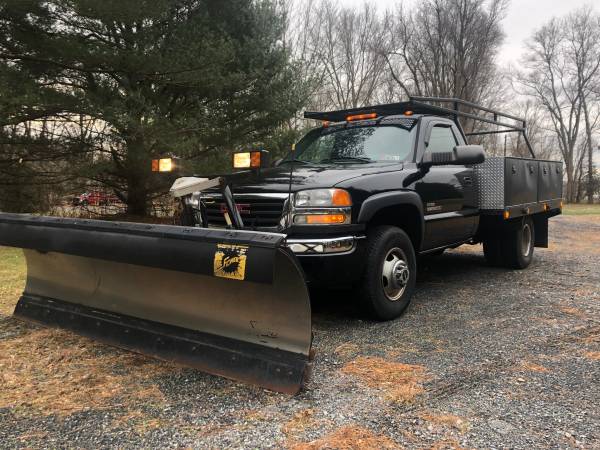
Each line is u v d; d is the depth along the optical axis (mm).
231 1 11633
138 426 2436
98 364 3213
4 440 2312
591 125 44156
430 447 2221
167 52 10273
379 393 2773
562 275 6258
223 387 2863
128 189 12727
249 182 4012
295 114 12789
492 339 3705
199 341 3127
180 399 2719
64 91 9562
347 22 32000
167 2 9898
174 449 2230
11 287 5383
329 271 3648
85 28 9992
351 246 3709
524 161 6160
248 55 11602
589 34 40625
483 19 31250
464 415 2520
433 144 5031
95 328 3625
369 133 5070
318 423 2443
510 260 6598
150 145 10453
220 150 11609
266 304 2877
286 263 2682
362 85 32875
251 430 2387
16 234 3705
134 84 10641
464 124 22672
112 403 2682
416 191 4445
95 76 10445
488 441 2271
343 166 4484
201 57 10172
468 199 5406
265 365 2818
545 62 42438
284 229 3678
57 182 11203
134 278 3455
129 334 3438
